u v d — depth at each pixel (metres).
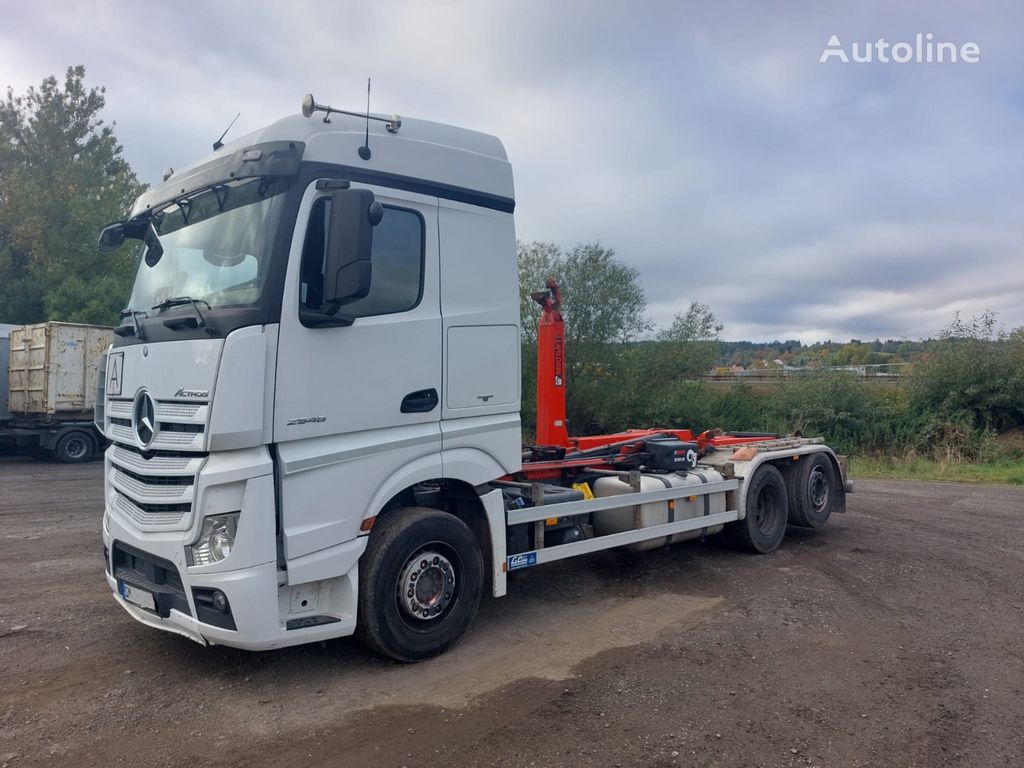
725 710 4.34
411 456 4.93
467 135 5.51
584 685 4.68
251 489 4.18
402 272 4.95
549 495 6.26
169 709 4.30
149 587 4.61
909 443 21.47
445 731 4.05
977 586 7.07
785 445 9.17
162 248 5.31
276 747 3.87
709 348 22.84
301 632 4.38
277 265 4.35
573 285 22.09
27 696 4.45
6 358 19.06
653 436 8.38
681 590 6.90
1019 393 21.19
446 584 5.11
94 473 15.62
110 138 27.83
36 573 7.21
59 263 23.27
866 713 4.32
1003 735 4.07
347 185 4.51
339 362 4.58
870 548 8.74
